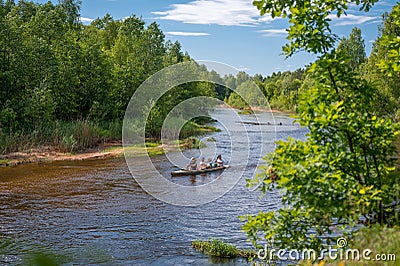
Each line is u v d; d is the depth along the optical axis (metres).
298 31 5.05
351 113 4.61
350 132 4.61
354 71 4.88
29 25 29.16
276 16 5.03
